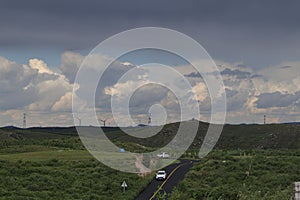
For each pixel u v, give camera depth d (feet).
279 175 227.40
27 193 177.37
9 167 227.20
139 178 230.68
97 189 200.64
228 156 301.02
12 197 163.22
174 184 223.92
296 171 239.91
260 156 290.97
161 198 127.65
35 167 238.89
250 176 231.30
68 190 192.85
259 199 118.52
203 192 177.58
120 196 186.19
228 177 229.86
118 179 218.59
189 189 188.44
